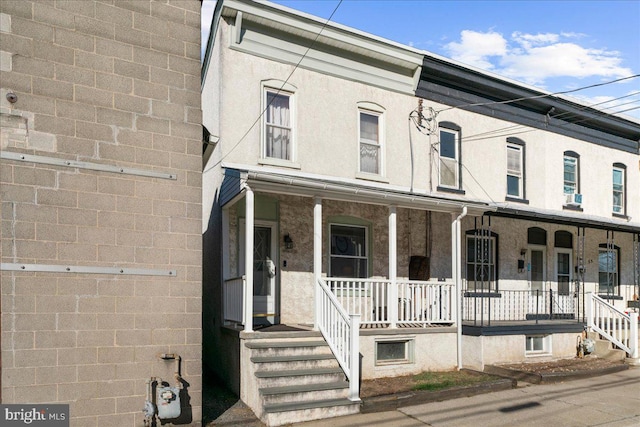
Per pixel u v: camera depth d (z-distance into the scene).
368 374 9.97
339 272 12.04
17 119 6.55
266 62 11.58
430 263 13.06
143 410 6.95
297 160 11.66
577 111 16.14
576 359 12.42
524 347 11.76
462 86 14.23
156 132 7.41
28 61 6.66
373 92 12.89
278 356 8.71
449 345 11.09
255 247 11.24
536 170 15.51
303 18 11.67
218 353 10.70
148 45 7.47
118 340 6.93
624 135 17.89
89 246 6.85
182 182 7.52
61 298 6.63
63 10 6.93
